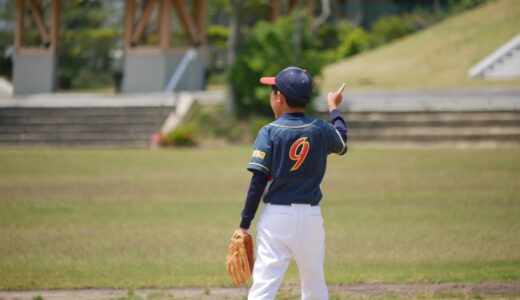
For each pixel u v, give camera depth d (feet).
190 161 246.47
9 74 572.92
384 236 122.83
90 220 141.28
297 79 60.29
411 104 314.96
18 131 309.63
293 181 59.00
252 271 60.95
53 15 408.46
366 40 551.59
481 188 179.32
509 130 279.69
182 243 118.62
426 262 102.27
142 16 383.45
